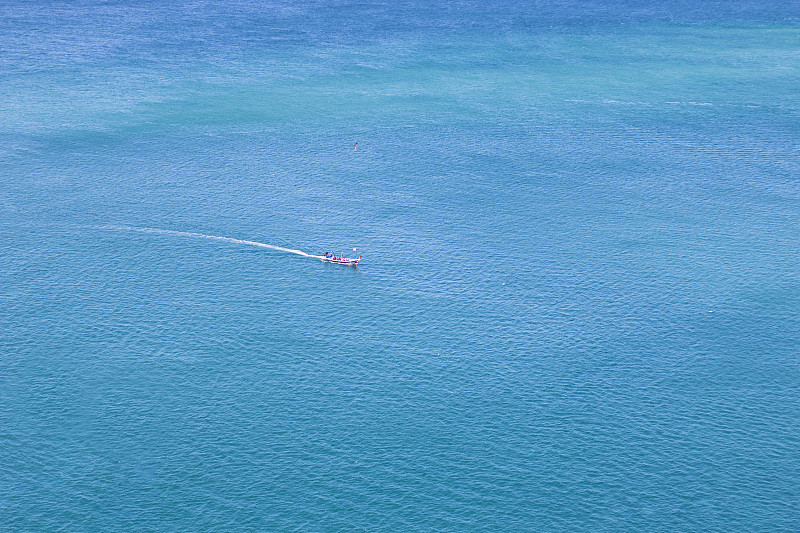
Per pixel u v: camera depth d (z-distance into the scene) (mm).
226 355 153000
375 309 167375
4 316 162625
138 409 139250
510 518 119750
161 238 193125
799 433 135000
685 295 172500
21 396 141500
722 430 135500
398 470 127750
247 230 197500
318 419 137750
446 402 141625
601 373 148875
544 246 191750
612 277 178875
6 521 118188
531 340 157750
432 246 191125
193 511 120500
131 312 165125
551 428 136000
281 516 119875
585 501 122438
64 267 180250
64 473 126562
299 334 159250
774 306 168750
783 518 119500
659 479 126062
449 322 163250
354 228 199250
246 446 132000
